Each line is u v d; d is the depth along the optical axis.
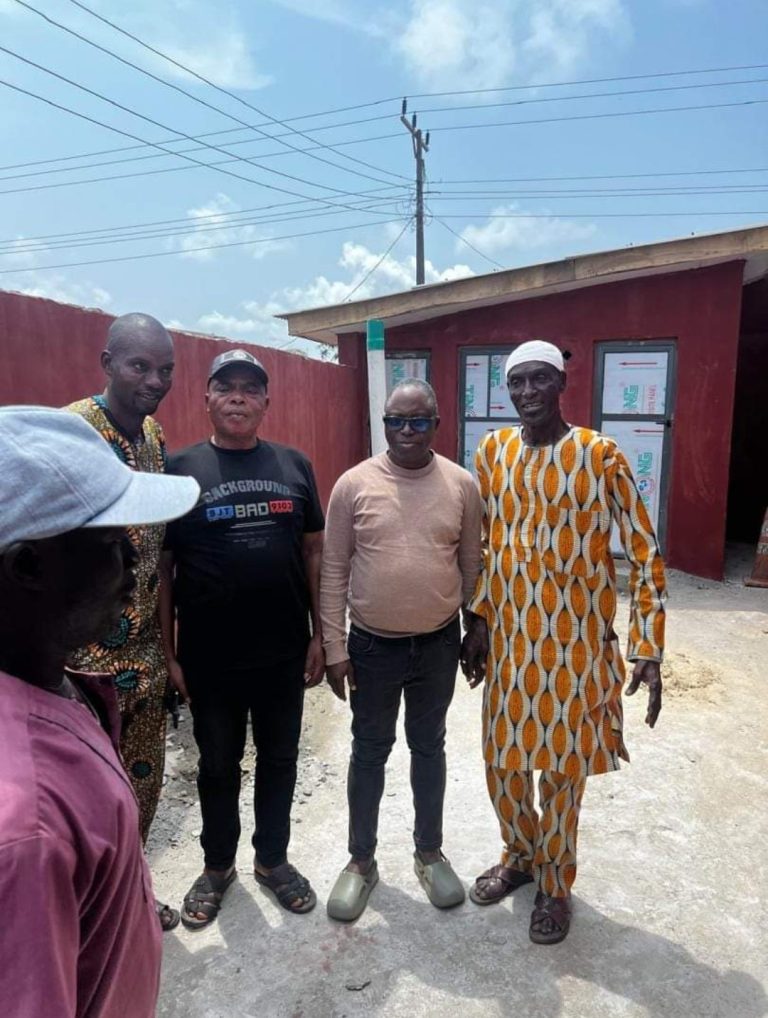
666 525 7.17
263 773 2.44
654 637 2.16
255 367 2.26
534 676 2.21
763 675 4.56
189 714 3.86
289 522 2.31
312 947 2.27
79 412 2.09
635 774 3.32
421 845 2.53
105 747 0.86
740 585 6.85
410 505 2.29
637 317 7.00
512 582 2.24
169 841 2.83
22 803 0.67
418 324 7.86
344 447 7.95
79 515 0.77
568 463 2.16
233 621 2.25
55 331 3.22
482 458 2.41
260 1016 2.03
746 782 3.26
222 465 2.27
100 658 2.05
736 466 10.03
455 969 2.18
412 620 2.29
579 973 2.16
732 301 6.64
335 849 2.78
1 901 0.63
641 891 2.53
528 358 2.15
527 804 2.42
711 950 2.26
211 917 2.38
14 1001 0.62
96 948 0.79
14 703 0.75
